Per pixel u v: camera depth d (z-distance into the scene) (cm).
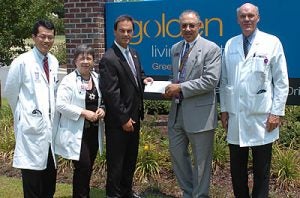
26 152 454
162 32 729
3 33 1130
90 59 488
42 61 458
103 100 499
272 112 459
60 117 490
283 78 455
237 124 470
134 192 550
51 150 475
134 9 744
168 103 844
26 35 1159
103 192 577
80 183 501
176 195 563
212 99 495
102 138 509
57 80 476
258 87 458
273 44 457
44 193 498
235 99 469
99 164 633
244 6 454
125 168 533
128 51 508
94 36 752
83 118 485
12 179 636
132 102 503
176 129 514
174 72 505
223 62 481
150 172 610
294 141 659
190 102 493
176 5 716
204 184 507
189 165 527
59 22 2233
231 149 484
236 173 488
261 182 478
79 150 486
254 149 475
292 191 559
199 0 702
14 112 458
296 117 754
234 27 684
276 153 605
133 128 510
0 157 718
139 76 515
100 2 751
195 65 483
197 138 496
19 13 1133
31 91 448
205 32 703
